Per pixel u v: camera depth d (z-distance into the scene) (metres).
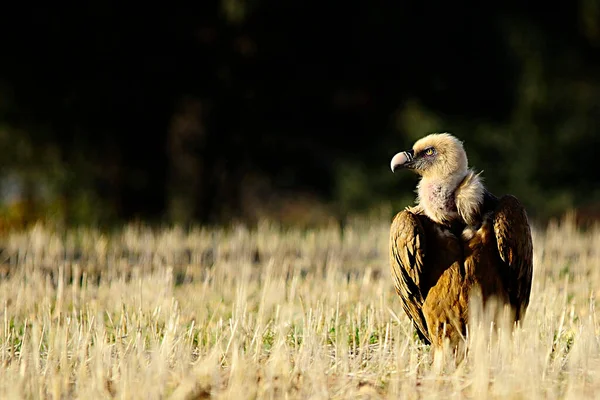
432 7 47.78
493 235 13.15
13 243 28.42
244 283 19.66
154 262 24.81
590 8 52.16
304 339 13.59
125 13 42.31
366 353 13.96
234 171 51.38
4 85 43.38
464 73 50.47
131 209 49.72
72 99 43.84
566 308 16.91
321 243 29.84
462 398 11.45
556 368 12.55
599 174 56.09
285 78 46.12
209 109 47.62
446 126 51.03
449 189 13.40
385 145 51.53
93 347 13.70
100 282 21.72
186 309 17.77
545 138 53.91
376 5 45.34
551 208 53.25
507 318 12.99
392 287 20.36
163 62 43.75
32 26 41.53
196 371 12.38
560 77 54.12
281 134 49.47
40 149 48.31
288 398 11.33
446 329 13.30
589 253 27.06
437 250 13.31
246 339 14.57
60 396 11.79
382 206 52.38
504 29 50.72
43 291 19.41
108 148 48.12
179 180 51.16
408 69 48.66
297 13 44.19
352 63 46.84
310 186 56.41
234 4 42.41
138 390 11.48
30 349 14.48
